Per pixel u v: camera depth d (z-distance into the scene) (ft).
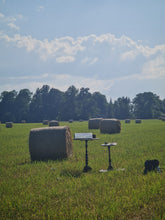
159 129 120.98
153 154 49.57
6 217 22.59
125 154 50.31
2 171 38.58
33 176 35.01
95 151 56.08
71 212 22.57
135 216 22.30
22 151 59.31
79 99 490.90
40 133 48.96
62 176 34.04
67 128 51.08
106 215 22.08
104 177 33.12
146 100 485.56
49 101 484.33
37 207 24.39
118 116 492.95
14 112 451.53
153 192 26.48
